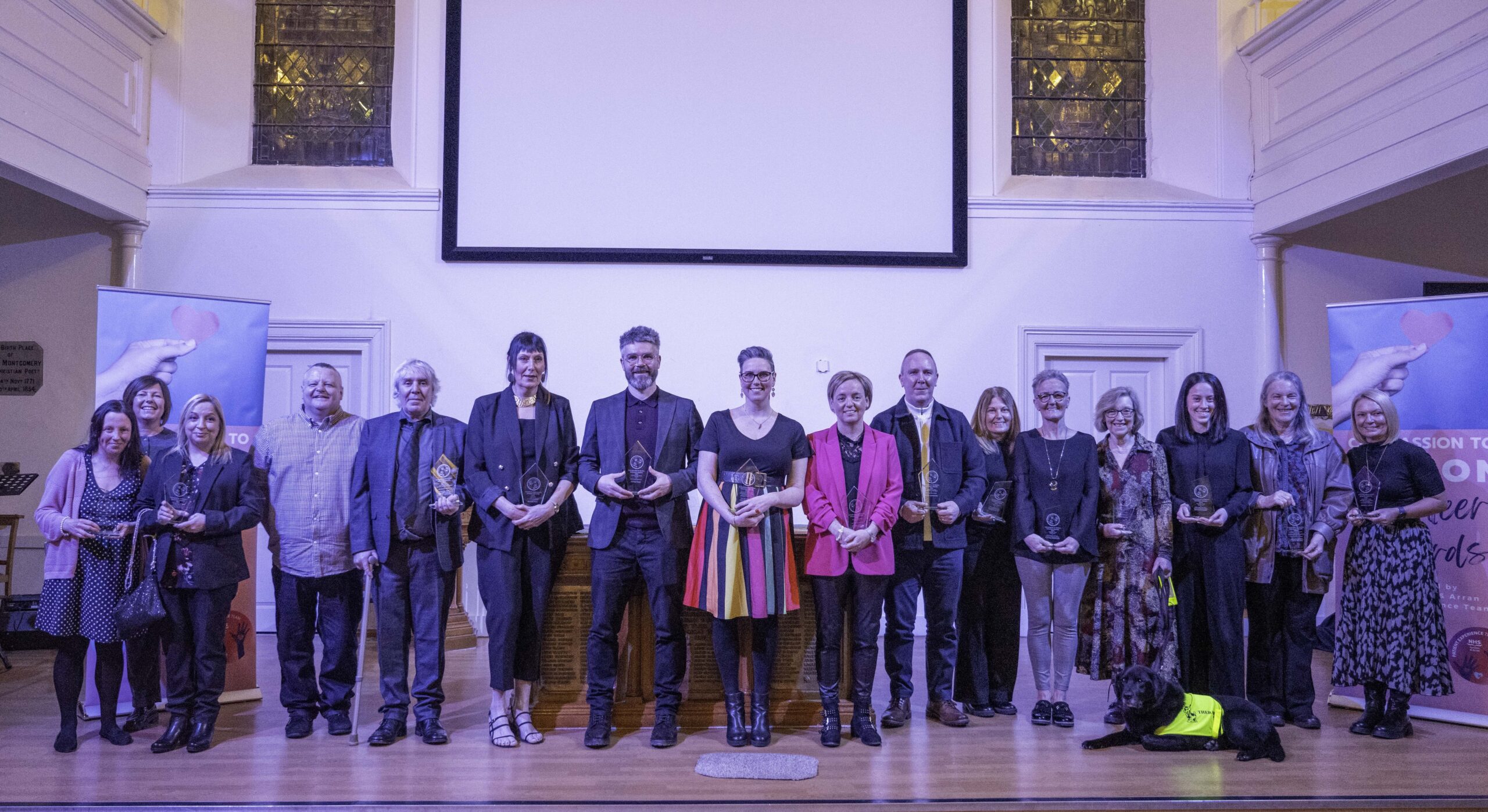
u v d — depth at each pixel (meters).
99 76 5.27
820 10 5.88
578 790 2.88
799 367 5.80
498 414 3.45
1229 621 3.55
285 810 2.70
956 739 3.48
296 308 5.70
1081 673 3.66
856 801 2.79
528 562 3.43
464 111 5.77
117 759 3.21
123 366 3.87
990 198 5.90
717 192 5.82
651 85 5.83
